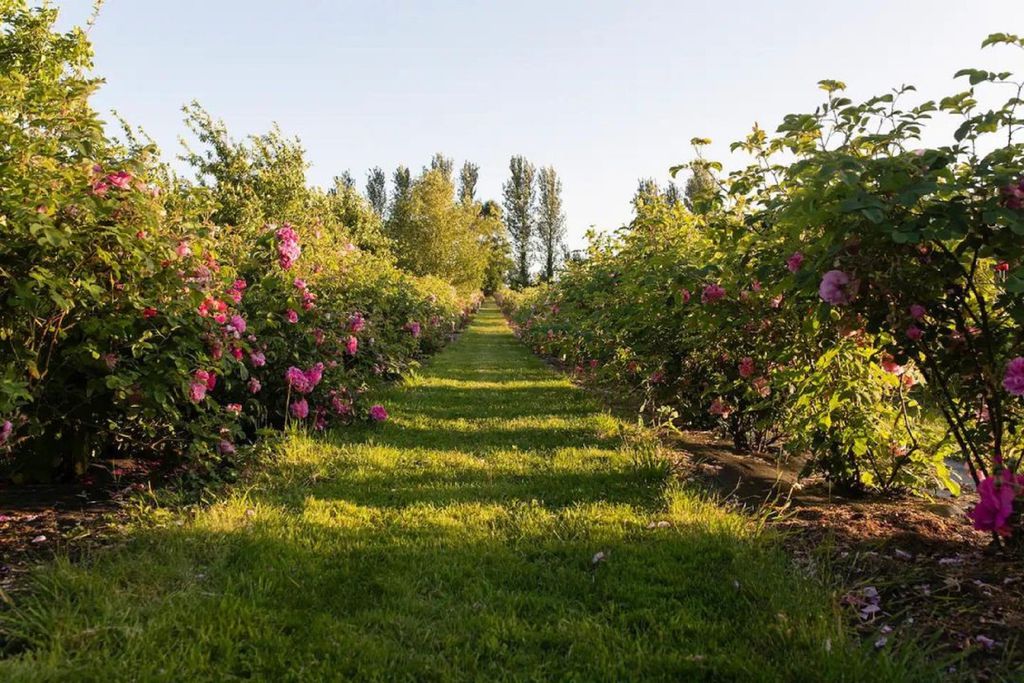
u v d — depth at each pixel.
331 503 3.68
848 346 3.27
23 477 3.69
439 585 2.65
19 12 9.41
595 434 5.55
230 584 2.52
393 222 30.62
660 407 5.54
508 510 3.62
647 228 6.31
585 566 2.88
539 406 7.14
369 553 2.96
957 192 2.31
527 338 15.78
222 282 3.86
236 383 4.51
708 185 4.16
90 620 2.18
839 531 3.12
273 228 4.90
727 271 3.59
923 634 2.18
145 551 2.73
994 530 2.15
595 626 2.32
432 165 63.59
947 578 2.53
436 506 3.69
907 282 2.46
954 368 2.66
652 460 4.40
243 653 2.11
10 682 1.78
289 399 5.12
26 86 3.14
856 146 2.62
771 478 4.21
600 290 6.67
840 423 3.49
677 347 5.07
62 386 3.40
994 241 2.28
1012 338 2.57
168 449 4.33
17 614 2.17
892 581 2.53
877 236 2.40
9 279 2.78
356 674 2.03
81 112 3.13
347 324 6.06
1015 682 1.87
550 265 58.81
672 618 2.36
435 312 13.55
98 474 4.01
